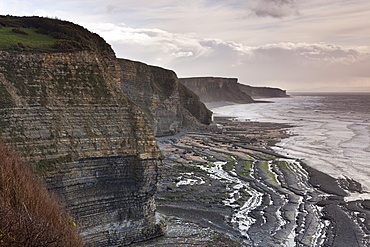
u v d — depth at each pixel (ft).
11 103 108.68
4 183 64.08
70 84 122.72
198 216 147.33
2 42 124.16
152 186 122.62
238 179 205.05
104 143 118.32
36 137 108.37
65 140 112.78
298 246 122.93
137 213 120.67
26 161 102.63
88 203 111.65
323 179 203.21
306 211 154.81
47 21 161.89
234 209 156.04
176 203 161.48
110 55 156.04
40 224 54.29
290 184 195.21
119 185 119.96
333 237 129.49
